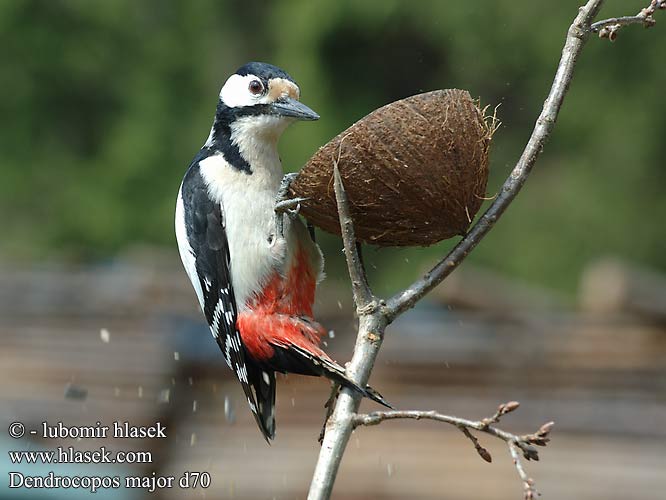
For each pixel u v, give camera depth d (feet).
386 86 91.97
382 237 22.38
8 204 96.89
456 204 21.85
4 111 99.66
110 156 98.02
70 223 95.86
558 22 83.05
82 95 101.04
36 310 46.80
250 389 26.13
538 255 86.28
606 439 42.80
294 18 93.30
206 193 26.55
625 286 43.96
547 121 21.88
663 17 85.25
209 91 101.60
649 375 43.45
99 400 44.78
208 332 45.88
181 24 103.19
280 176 26.71
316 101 91.09
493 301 45.88
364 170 21.70
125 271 49.65
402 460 43.21
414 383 44.52
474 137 21.97
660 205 87.10
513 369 44.16
